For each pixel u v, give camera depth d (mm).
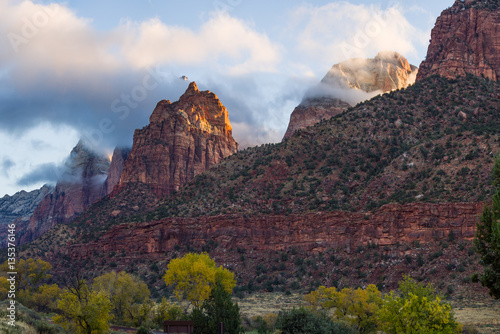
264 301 122625
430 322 55625
